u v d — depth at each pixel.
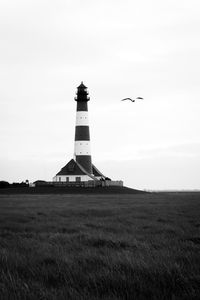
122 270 14.47
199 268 14.57
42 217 36.62
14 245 20.22
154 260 15.90
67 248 19.42
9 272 14.06
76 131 126.31
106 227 28.92
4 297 11.59
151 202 65.50
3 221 32.56
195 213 41.28
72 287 12.73
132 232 26.42
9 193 107.06
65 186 116.69
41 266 15.34
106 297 11.83
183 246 19.53
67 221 33.53
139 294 12.23
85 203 61.16
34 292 12.14
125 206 53.66
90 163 126.75
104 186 120.00
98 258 16.44
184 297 11.80
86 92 126.06
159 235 24.34
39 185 118.25
